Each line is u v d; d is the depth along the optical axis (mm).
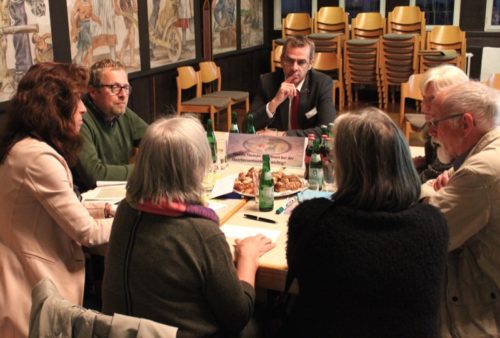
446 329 1584
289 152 2500
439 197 1597
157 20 5641
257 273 1600
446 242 1250
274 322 1736
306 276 1280
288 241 1331
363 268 1202
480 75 7758
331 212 1256
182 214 1300
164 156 1275
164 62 5867
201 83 6074
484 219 1554
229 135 2596
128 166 2482
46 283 1243
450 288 1607
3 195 1676
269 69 8914
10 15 3664
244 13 7777
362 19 7574
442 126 1696
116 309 1360
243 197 2172
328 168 2244
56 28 4148
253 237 1711
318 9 8430
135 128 2758
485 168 1528
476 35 7645
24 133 1688
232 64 7562
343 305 1231
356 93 7852
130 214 1345
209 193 2164
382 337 1223
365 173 1237
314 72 3170
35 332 1175
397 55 7023
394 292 1206
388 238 1206
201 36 6664
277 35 8758
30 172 1635
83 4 4441
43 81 1688
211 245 1299
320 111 3080
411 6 7547
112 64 2521
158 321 1317
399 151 1237
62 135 1705
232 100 5906
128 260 1322
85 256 2061
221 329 1374
